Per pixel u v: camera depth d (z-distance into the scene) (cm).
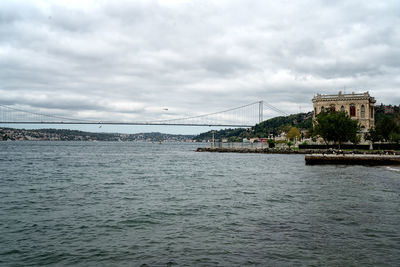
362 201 2812
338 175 4947
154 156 11794
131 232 1928
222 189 3606
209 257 1513
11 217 2306
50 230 1983
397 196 3061
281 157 10525
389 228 1959
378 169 5988
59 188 3722
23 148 18838
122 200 2944
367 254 1538
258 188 3659
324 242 1706
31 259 1527
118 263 1466
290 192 3338
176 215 2338
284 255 1527
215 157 10931
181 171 5916
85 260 1508
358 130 11912
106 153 14112
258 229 1955
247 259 1484
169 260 1486
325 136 11269
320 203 2734
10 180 4491
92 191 3494
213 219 2211
